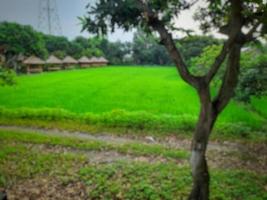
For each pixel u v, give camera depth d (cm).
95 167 1141
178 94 3369
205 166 741
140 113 1984
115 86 4175
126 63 12131
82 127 1923
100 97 3147
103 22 662
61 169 1128
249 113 2316
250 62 1675
